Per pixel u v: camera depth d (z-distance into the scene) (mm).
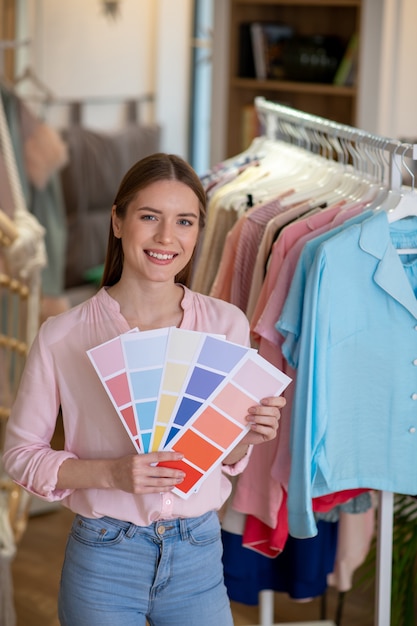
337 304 2271
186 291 2039
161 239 1909
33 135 4988
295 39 4852
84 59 6113
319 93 5031
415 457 2385
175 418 1869
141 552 1922
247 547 2709
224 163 3342
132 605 1943
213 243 2891
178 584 1946
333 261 2242
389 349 2322
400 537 2875
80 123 6141
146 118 6668
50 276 5297
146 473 1815
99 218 6043
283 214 2549
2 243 3432
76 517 1999
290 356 2336
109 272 2086
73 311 2008
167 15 6648
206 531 1980
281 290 2371
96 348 1884
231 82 5027
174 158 1962
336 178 2699
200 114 6957
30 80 5734
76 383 1961
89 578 1933
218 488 1991
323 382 2268
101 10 6168
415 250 2344
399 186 2385
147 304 2012
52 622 3486
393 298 2295
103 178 6016
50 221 5246
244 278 2662
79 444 1973
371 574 3084
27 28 5727
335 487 2357
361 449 2367
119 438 1942
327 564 2957
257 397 1906
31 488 1920
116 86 6398
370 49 4359
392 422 2361
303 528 2295
